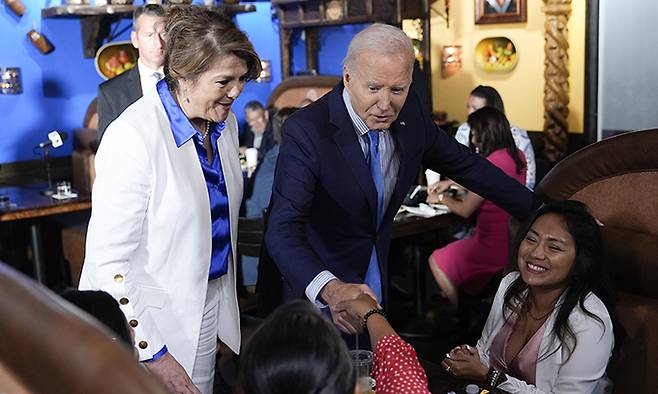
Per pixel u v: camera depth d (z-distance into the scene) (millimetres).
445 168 2359
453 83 6125
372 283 2240
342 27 6438
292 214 2035
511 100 5766
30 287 719
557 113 5270
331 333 950
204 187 1941
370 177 2098
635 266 2045
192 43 1729
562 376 1961
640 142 2127
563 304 1978
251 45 1791
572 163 2289
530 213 2336
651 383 2004
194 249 1923
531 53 5582
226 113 1862
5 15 5113
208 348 2076
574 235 1948
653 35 4852
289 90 6023
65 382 675
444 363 2037
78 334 681
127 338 1421
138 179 1800
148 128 1837
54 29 5332
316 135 2055
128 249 1820
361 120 2062
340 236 2164
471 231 4035
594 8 5082
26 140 5289
